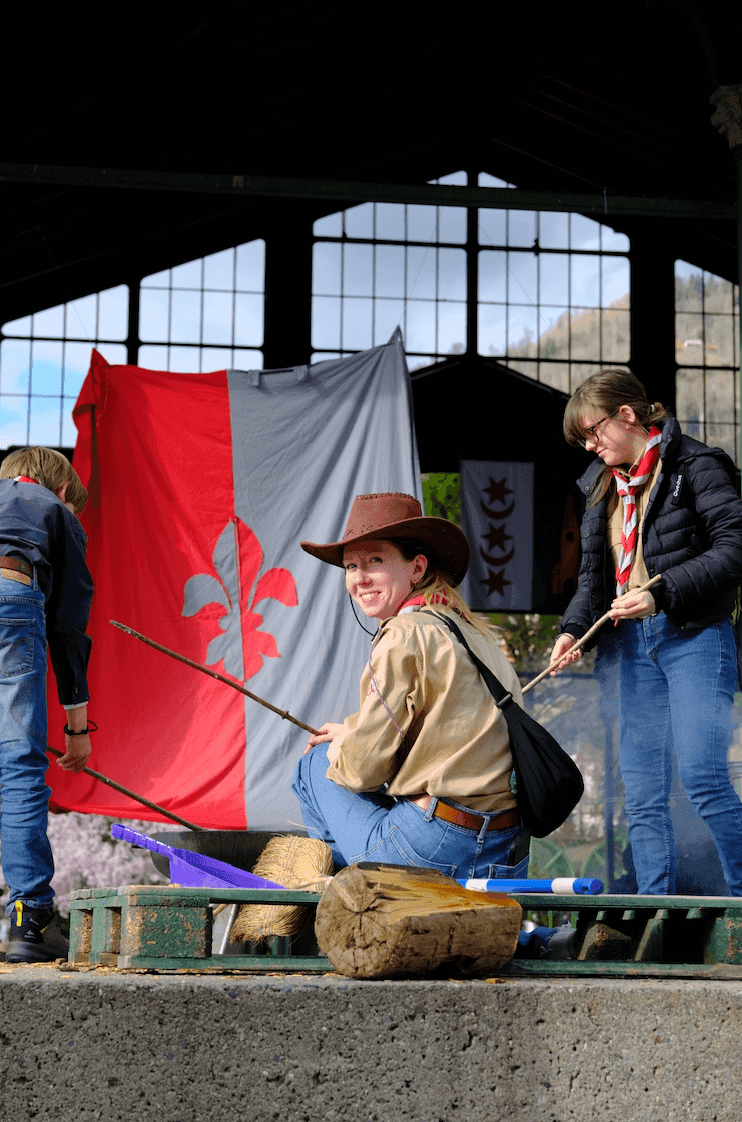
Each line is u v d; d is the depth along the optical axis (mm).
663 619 2947
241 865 2518
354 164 10422
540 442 10141
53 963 2338
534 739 2020
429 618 2121
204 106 8594
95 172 8195
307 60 8758
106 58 7461
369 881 1695
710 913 1973
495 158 10812
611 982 1641
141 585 5535
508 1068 1542
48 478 2949
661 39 8828
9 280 9812
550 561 9664
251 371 5879
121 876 7199
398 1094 1516
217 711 5398
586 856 4777
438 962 1642
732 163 9828
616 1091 1556
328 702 5480
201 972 1730
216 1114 1483
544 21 9031
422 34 9016
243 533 5660
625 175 10758
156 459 5703
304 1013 1515
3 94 7449
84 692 2865
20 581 2646
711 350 10594
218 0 7461
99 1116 1469
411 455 5836
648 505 3029
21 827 2531
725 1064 1574
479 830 2020
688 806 3520
